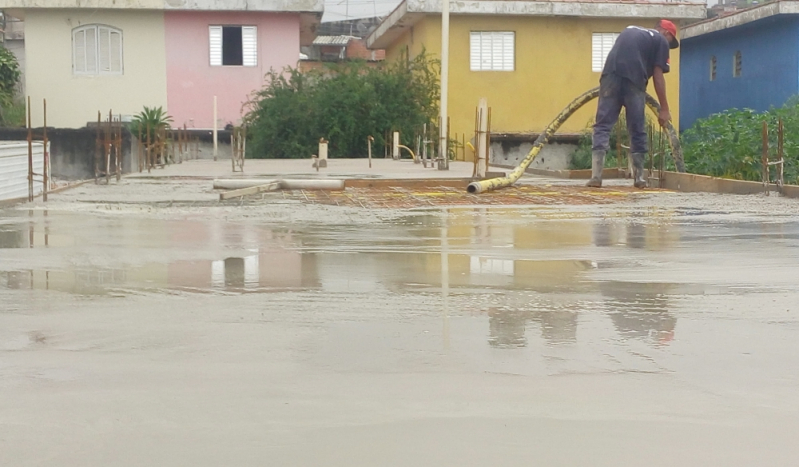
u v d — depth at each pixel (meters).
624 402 3.76
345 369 4.21
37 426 3.50
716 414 3.63
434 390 3.91
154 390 3.91
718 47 36.03
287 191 13.52
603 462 3.15
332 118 29.27
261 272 6.67
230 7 31.03
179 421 3.55
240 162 20.58
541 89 31.61
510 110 31.52
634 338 4.76
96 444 3.32
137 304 5.56
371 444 3.31
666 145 18.08
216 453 3.23
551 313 5.34
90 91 31.42
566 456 3.20
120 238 8.45
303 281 6.32
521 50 31.36
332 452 3.24
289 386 3.96
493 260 7.29
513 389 3.92
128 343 4.66
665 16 31.55
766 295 5.88
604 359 4.37
